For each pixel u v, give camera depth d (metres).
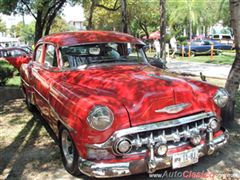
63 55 4.97
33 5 16.55
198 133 3.87
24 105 8.00
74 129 3.77
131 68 4.87
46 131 6.08
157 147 3.61
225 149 4.95
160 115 3.72
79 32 5.67
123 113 3.61
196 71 16.05
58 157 4.90
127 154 3.62
